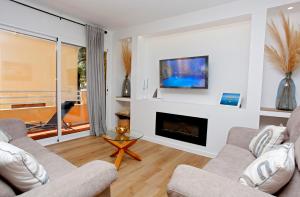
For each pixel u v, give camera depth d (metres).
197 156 2.89
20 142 1.96
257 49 2.40
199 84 3.12
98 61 3.82
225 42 3.00
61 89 3.48
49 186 0.86
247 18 2.63
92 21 3.58
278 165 0.88
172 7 2.84
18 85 3.46
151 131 3.60
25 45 3.35
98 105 3.88
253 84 2.45
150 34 3.60
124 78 4.45
